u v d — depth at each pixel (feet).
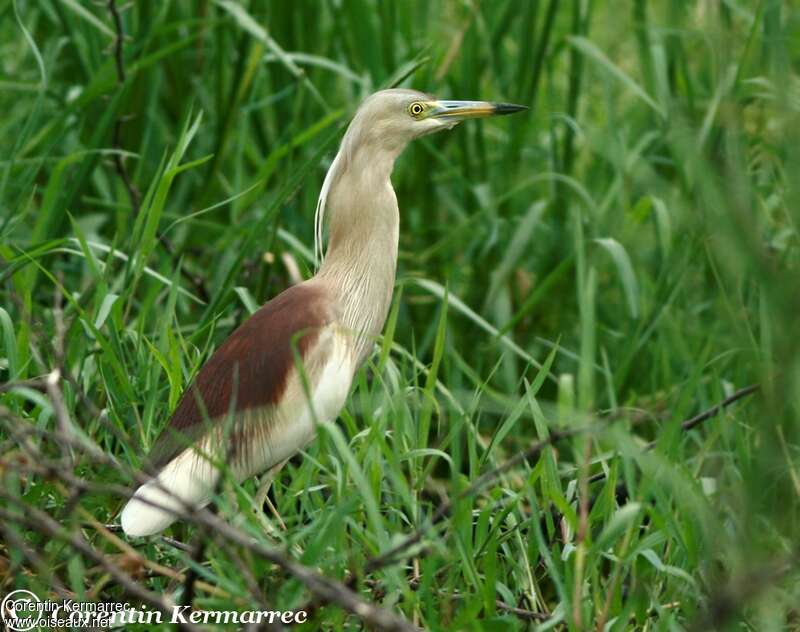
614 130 38.34
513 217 40.86
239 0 42.22
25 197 37.40
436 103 30.76
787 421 24.18
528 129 41.04
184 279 38.60
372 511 21.40
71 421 26.45
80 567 21.93
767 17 35.99
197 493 26.27
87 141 39.73
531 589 24.56
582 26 40.83
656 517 22.75
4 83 40.65
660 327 35.17
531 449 20.06
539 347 38.70
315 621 21.34
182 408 27.63
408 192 41.70
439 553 21.98
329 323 28.60
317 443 28.81
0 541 24.76
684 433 30.17
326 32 43.55
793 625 23.26
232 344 28.32
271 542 24.09
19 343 27.96
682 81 39.27
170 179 29.76
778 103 20.44
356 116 30.42
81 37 41.01
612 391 29.09
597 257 39.22
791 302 18.52
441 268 41.04
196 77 42.55
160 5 40.63
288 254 35.58
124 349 30.83
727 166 19.84
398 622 18.39
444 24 46.52
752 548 20.25
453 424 28.14
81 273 37.99
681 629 22.59
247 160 42.16
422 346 37.45
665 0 45.55
